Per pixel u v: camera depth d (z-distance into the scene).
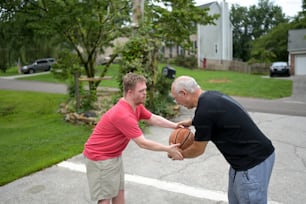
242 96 13.02
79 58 10.26
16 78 23.27
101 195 2.68
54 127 7.43
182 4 9.20
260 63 31.00
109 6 9.65
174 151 2.50
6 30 10.02
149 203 3.47
